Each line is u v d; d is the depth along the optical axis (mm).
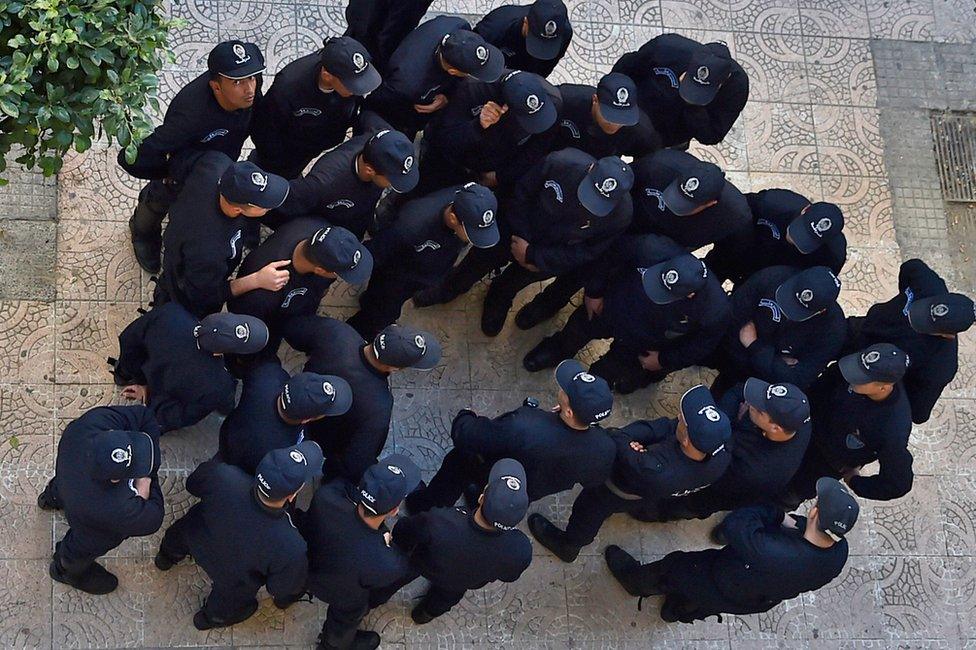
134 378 5891
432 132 6125
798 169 7973
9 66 4352
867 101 8258
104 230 6656
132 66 4602
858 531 7039
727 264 6473
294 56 7410
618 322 6086
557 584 6531
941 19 8609
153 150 5477
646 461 5551
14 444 6113
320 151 6105
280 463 4816
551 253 5965
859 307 7703
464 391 6828
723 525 5668
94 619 5875
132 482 5004
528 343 7023
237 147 5758
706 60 6109
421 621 6191
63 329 6395
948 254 7996
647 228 6062
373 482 4957
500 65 5820
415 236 5605
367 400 5324
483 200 5355
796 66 8234
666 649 6559
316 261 5184
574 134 6145
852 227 7895
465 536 5188
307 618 6137
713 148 7855
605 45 7941
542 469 5418
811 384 6270
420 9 6191
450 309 6949
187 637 5961
